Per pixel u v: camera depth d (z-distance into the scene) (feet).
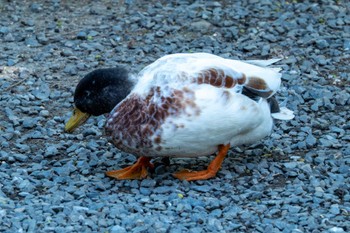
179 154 35.70
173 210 34.04
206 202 34.63
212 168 36.73
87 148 40.57
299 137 41.22
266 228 32.27
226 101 34.55
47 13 57.41
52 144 41.06
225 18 56.34
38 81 48.19
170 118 34.19
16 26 55.47
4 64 50.24
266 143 40.57
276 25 55.16
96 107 36.65
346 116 43.93
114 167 38.65
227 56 51.21
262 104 35.99
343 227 32.53
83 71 49.49
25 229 32.14
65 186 36.60
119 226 32.22
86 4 58.80
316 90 46.52
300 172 37.68
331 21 55.62
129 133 34.99
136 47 52.42
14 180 36.68
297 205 34.58
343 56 51.29
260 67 36.78
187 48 52.34
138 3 58.95
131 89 35.81
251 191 35.60
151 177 37.35
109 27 55.11
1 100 45.85
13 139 41.73
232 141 36.22
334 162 38.47
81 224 32.68
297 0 58.80
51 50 52.03
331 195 35.19
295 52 51.72
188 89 34.30
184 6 58.13
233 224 32.63
